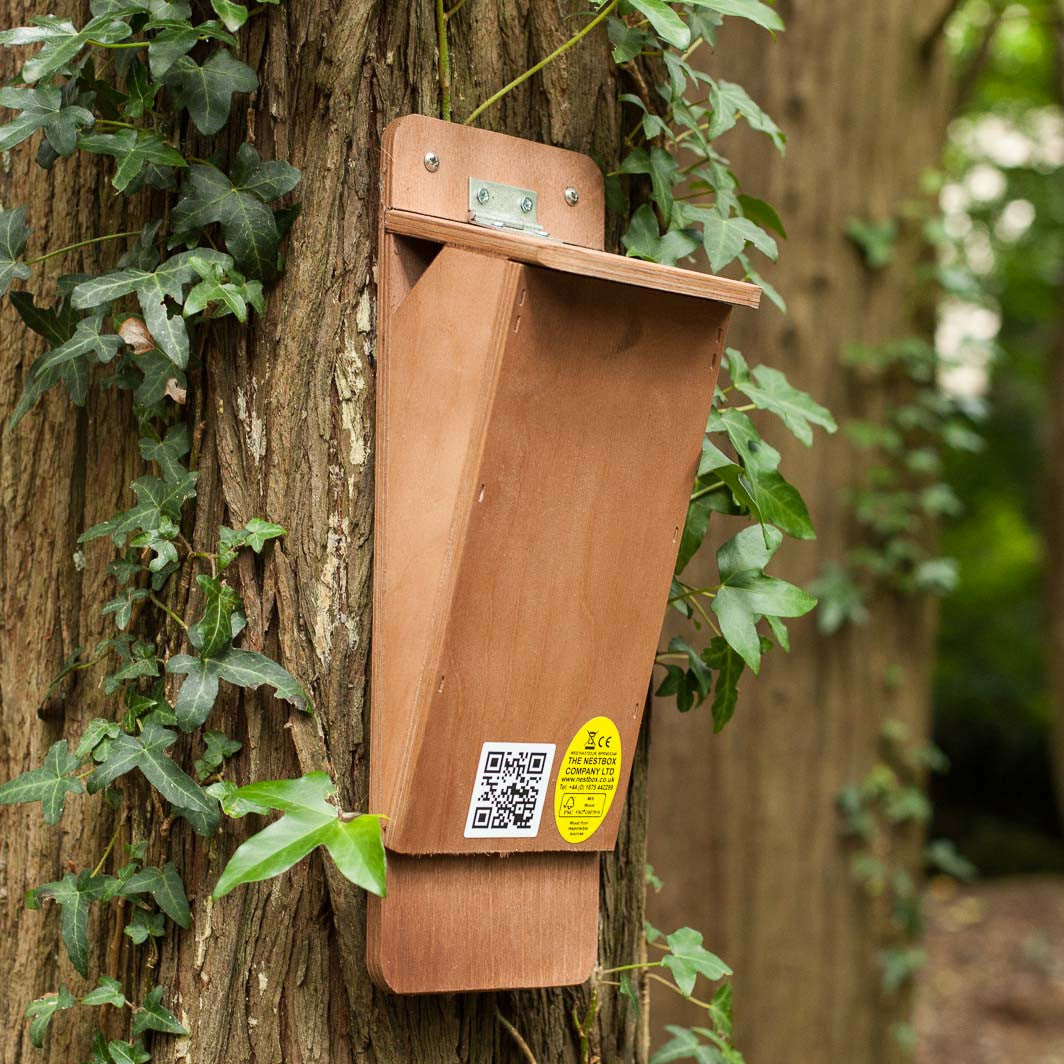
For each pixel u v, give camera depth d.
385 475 1.40
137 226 1.56
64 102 1.47
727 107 1.63
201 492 1.46
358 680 1.44
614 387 1.33
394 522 1.38
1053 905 9.26
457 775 1.35
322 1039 1.42
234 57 1.41
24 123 1.38
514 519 1.31
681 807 4.05
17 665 1.68
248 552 1.44
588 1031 1.58
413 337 1.37
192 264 1.38
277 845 1.20
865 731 4.16
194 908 1.44
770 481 1.62
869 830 4.11
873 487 4.17
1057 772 7.28
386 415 1.40
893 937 4.20
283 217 1.44
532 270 1.25
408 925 1.35
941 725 11.76
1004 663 11.71
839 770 4.13
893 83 4.17
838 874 4.13
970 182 10.05
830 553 4.14
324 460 1.44
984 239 10.28
